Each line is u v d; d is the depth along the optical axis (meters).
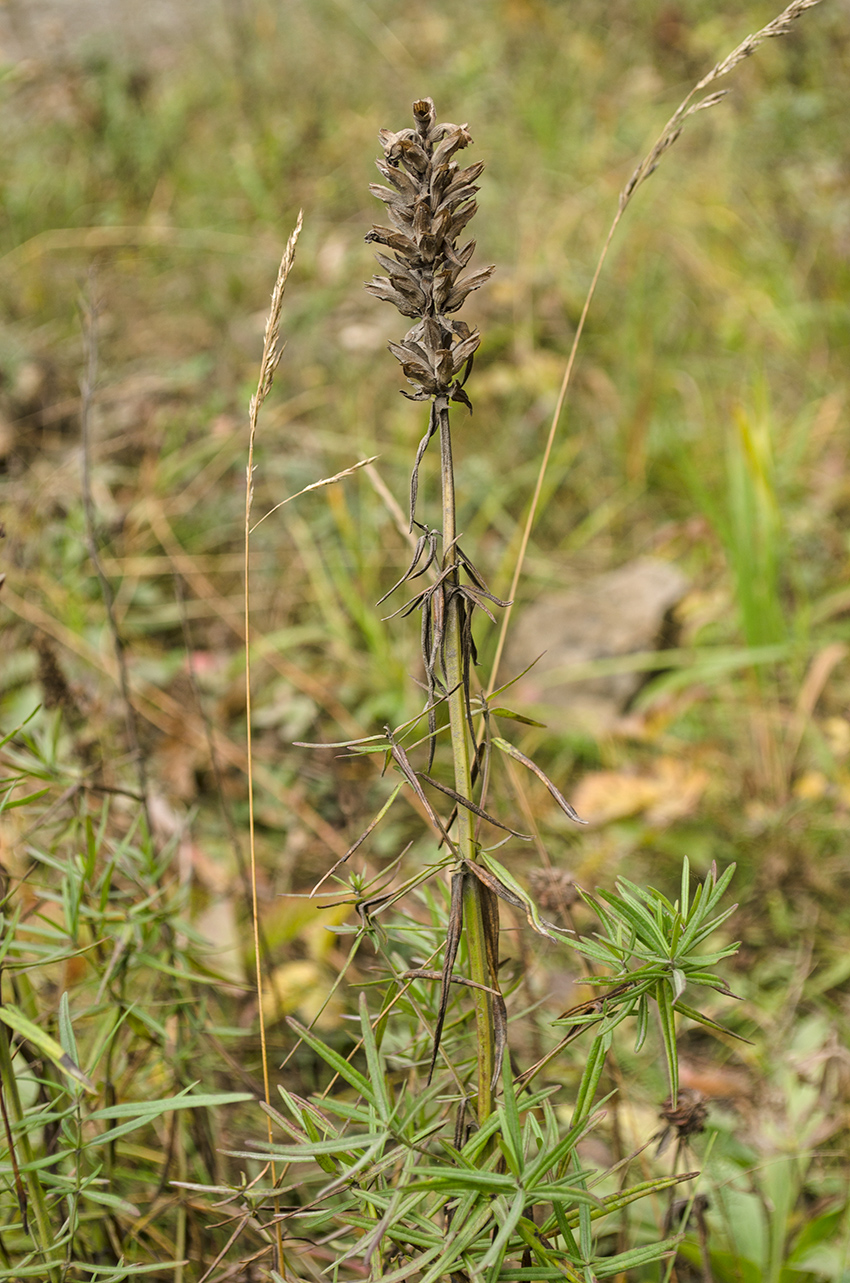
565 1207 1.06
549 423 4.09
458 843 0.86
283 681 3.14
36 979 1.81
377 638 3.09
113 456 3.83
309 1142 0.90
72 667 2.98
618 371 4.30
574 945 0.88
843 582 3.45
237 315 4.62
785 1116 1.79
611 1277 1.30
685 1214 1.22
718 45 6.07
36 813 1.79
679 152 5.52
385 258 0.81
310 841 2.58
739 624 3.05
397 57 6.64
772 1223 1.59
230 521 3.70
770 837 2.57
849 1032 2.12
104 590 1.67
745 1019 2.19
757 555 3.09
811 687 2.92
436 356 0.78
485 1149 0.92
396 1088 1.35
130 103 5.90
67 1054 0.94
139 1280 1.36
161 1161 1.54
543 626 3.38
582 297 4.57
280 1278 0.99
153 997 1.56
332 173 5.52
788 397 4.16
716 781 2.77
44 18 6.96
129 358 4.41
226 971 2.01
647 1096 1.89
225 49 6.59
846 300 4.44
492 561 3.66
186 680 3.06
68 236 5.05
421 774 0.85
